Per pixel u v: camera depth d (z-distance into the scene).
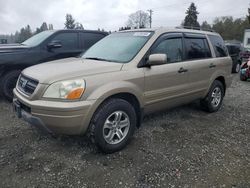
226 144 4.07
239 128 4.79
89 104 3.29
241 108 6.15
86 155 3.60
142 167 3.33
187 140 4.17
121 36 4.71
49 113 3.21
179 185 2.99
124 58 4.02
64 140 4.02
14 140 4.02
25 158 3.49
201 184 3.01
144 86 3.96
